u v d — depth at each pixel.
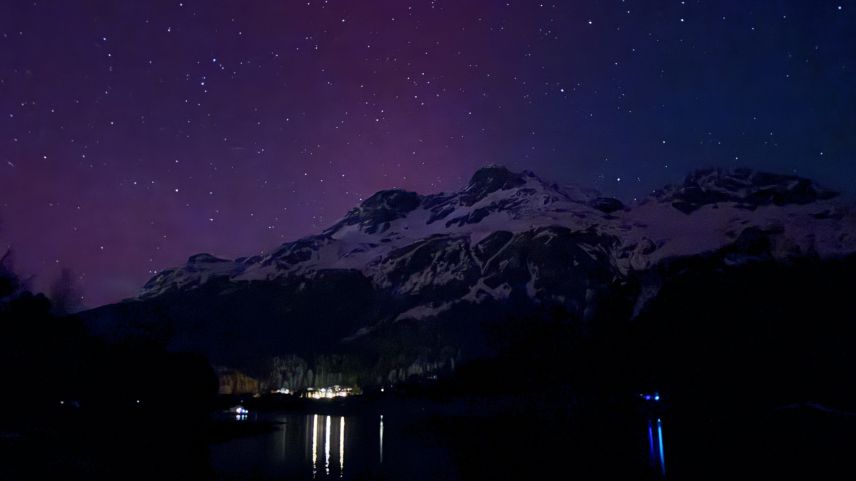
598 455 34.88
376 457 35.22
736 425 47.00
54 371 47.91
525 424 55.72
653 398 68.75
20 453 30.30
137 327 65.62
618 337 84.69
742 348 71.25
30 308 50.06
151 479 26.69
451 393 87.81
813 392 58.53
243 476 28.78
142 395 55.19
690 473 28.80
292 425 57.44
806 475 27.73
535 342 91.56
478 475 29.25
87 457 30.92
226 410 77.50
